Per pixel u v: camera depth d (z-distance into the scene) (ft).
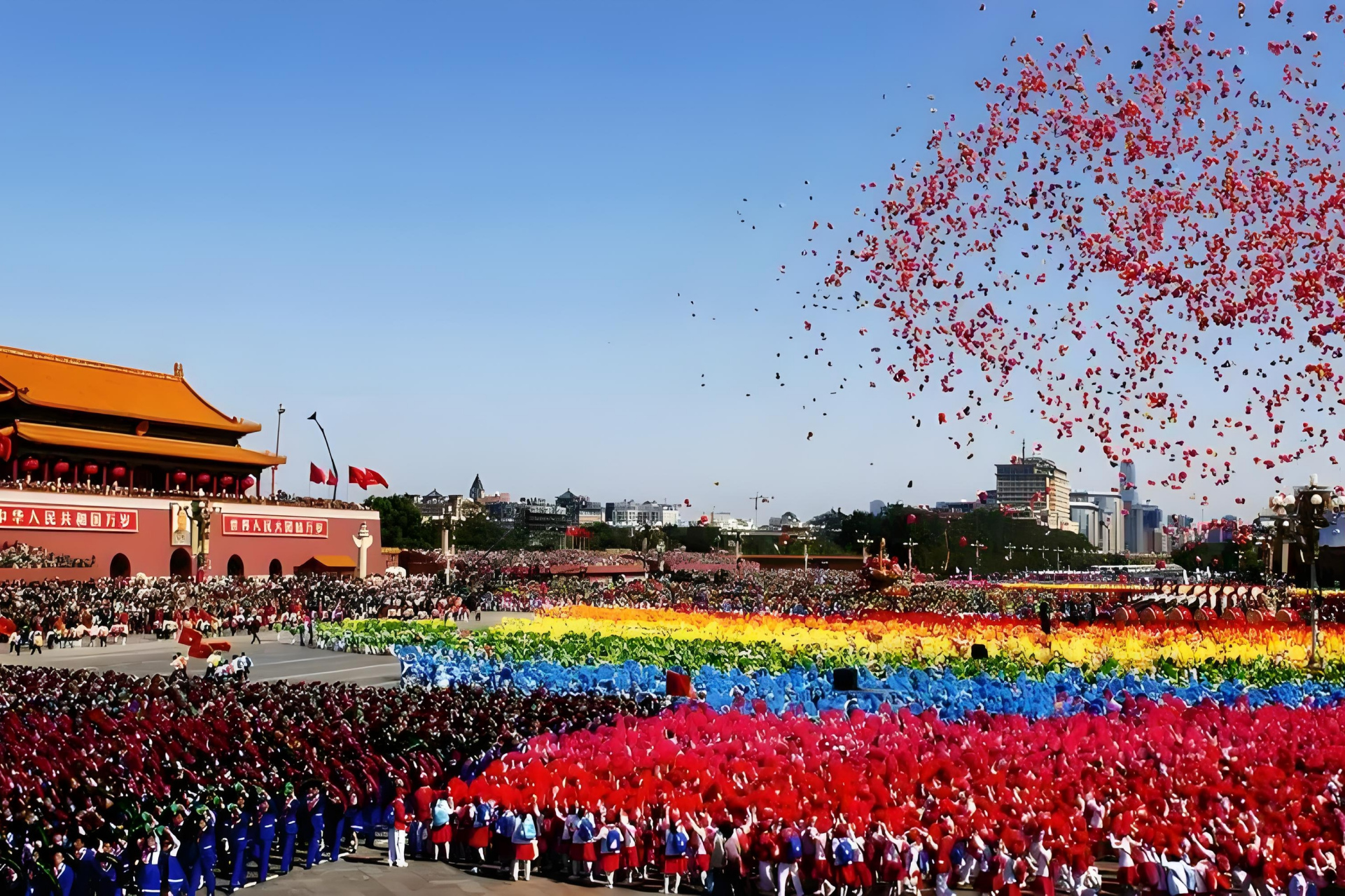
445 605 357.61
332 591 361.10
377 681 215.31
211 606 318.65
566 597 407.85
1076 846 88.69
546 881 100.37
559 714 135.33
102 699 147.95
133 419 439.22
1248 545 458.09
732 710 134.31
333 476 519.19
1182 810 91.71
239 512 442.09
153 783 102.89
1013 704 142.20
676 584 460.96
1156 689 156.76
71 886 90.48
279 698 146.61
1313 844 87.45
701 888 98.27
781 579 534.37
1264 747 110.52
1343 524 399.65
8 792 99.50
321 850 105.70
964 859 90.53
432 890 97.25
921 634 249.14
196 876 93.97
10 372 414.21
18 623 263.70
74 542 376.48
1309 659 196.13
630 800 98.12
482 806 102.68
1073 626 262.26
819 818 91.66
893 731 119.14
